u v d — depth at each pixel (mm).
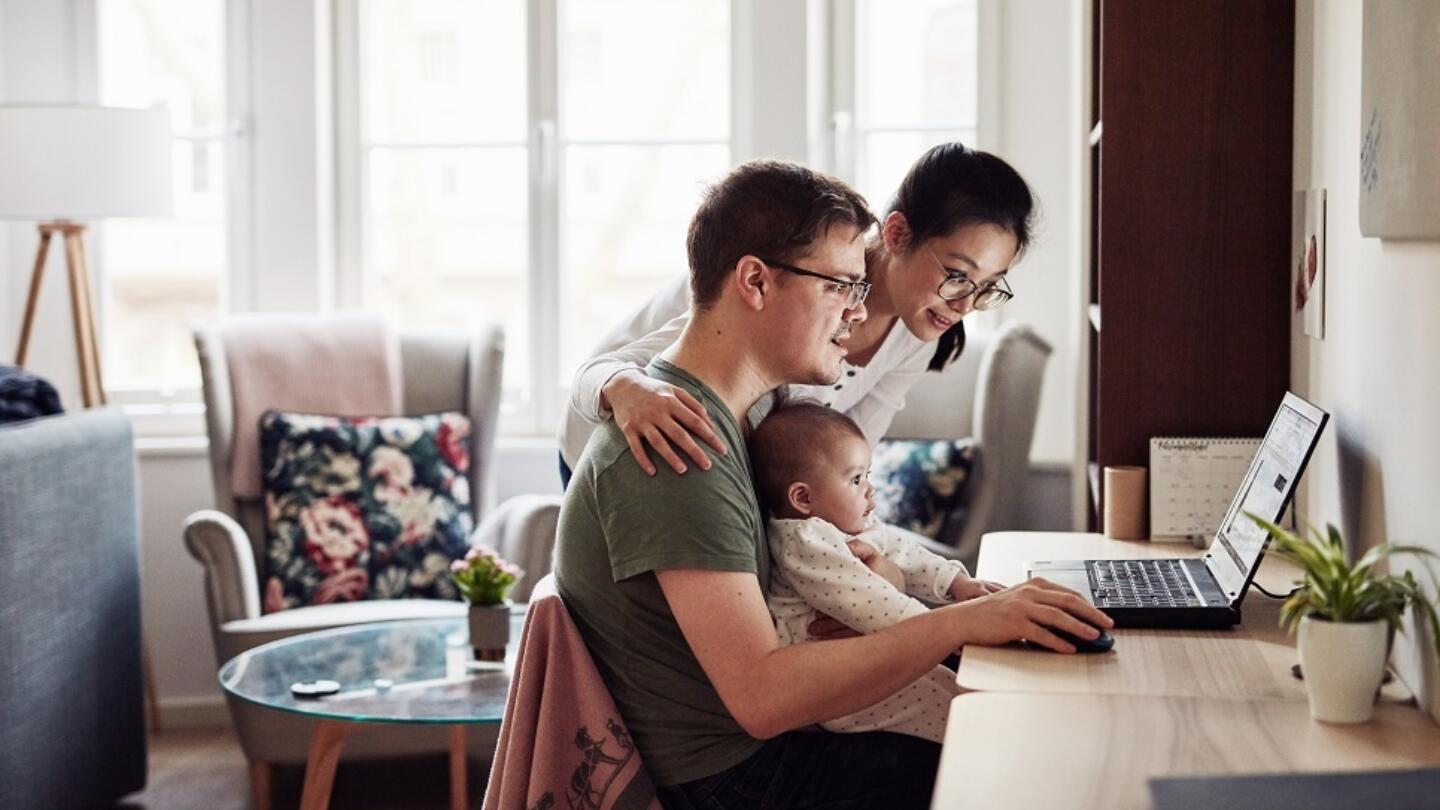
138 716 3752
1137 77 2764
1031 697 1598
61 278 4566
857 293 1829
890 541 2145
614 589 1790
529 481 4527
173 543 4469
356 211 4641
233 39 4543
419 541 4070
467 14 4609
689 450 1717
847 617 1909
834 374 1850
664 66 4559
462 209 4652
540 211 4590
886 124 4465
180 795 3838
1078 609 1800
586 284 4637
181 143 4602
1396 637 1745
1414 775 1073
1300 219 2578
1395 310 1790
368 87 4648
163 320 4652
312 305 4543
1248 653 1809
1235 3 2725
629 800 1788
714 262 1807
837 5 4445
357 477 4070
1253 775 1101
